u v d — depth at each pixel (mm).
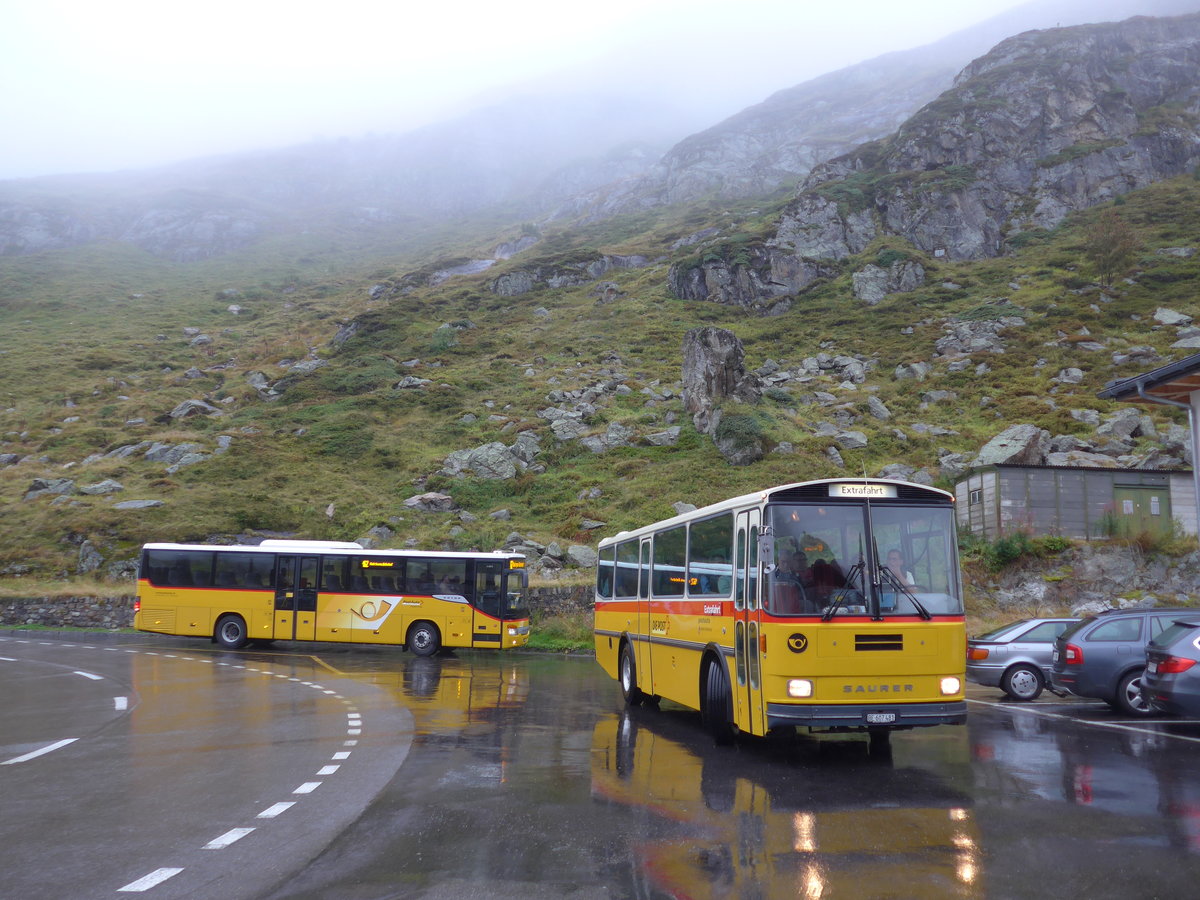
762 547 9781
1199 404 15680
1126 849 6266
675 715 14047
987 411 46625
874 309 70125
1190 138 91250
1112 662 14031
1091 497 29766
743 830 6879
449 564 26438
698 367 48938
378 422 53125
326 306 101375
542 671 21438
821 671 9445
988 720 13570
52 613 33406
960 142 91625
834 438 43688
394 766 9672
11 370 69875
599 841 6578
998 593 27375
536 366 63219
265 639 26969
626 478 42594
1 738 12094
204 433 52000
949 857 6086
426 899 5289
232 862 6145
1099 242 66625
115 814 7660
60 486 43281
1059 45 104812
